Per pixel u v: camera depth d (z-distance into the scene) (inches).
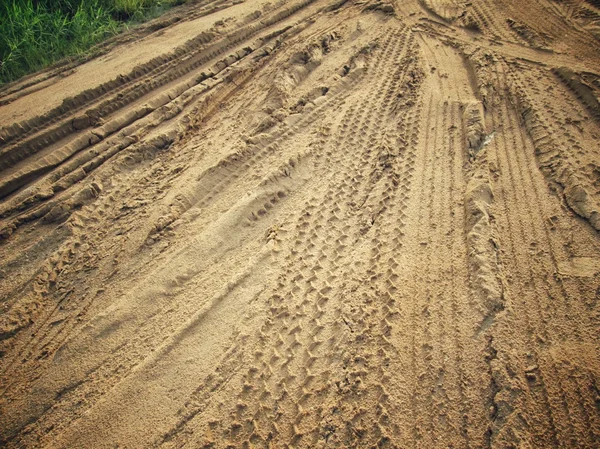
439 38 222.5
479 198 133.7
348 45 223.5
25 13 221.5
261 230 140.1
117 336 114.9
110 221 146.6
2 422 101.0
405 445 87.8
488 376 95.0
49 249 138.9
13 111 178.7
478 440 86.7
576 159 143.3
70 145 170.7
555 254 117.7
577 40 209.9
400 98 184.9
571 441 84.7
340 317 112.0
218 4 261.3
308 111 182.5
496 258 116.6
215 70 210.5
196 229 141.3
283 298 118.7
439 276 116.7
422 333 105.0
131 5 253.1
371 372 99.9
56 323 120.0
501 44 212.4
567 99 172.7
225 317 116.3
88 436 97.3
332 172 155.6
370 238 131.3
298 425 94.1
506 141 156.8
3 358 112.7
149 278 126.6
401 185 145.9
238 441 93.4
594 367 94.3
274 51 221.9
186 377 105.0
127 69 199.8
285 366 104.4
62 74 204.7
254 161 162.7
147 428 97.3
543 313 105.0
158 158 170.7
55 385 106.6
